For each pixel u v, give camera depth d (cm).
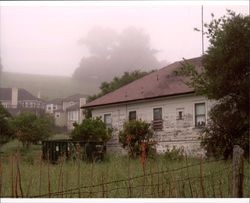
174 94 2478
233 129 1602
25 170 1366
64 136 3378
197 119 2378
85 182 1059
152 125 2647
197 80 1705
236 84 1598
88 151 2038
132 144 2258
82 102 3925
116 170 1272
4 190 959
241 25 1602
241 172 705
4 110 3203
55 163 1839
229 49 1619
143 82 3023
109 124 2977
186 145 2423
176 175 1049
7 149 2628
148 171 1220
